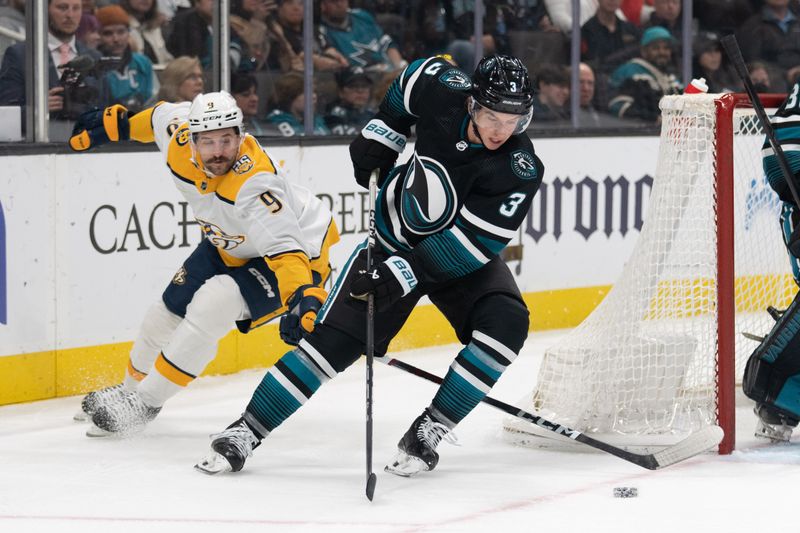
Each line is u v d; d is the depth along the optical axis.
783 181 11.98
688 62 21.59
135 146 14.99
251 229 10.82
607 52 20.56
